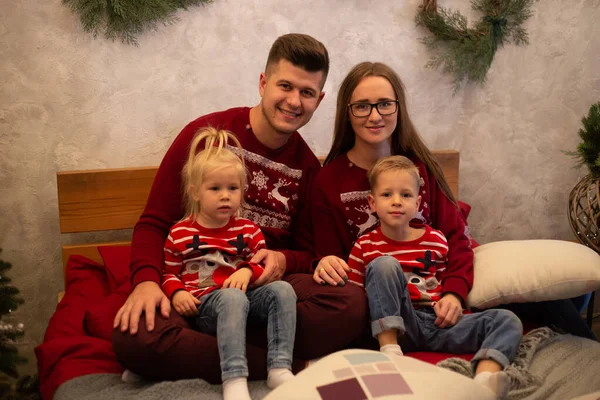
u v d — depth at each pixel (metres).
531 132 2.71
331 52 2.45
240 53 2.36
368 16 2.45
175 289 1.64
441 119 2.61
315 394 1.20
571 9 2.63
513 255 1.86
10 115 2.18
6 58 2.14
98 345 1.67
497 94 2.64
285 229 2.02
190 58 2.30
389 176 1.78
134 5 2.16
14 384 2.22
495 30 2.52
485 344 1.57
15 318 2.30
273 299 1.59
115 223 2.26
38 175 2.24
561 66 2.67
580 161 2.65
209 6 2.29
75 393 1.46
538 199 2.78
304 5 2.38
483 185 2.71
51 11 2.14
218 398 1.43
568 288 1.77
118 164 2.31
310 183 2.05
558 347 1.67
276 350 1.53
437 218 1.98
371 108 1.91
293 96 1.82
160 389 1.45
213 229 1.75
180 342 1.52
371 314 1.67
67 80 2.20
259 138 1.95
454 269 1.84
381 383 1.22
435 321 1.71
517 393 1.45
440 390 1.23
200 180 1.71
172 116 2.33
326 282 1.71
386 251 1.84
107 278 2.09
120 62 2.24
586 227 2.31
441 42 2.54
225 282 1.64
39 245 2.29
